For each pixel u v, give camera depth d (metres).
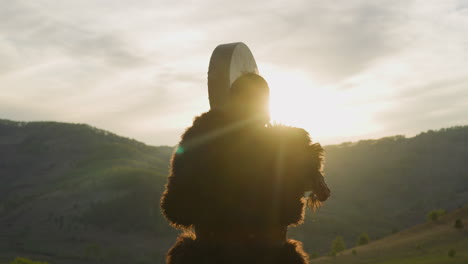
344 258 105.75
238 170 2.56
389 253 105.69
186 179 2.58
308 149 2.66
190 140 2.63
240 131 2.62
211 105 3.28
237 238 2.56
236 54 3.25
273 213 2.57
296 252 2.57
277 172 2.58
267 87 2.77
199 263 2.53
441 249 101.56
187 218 2.60
